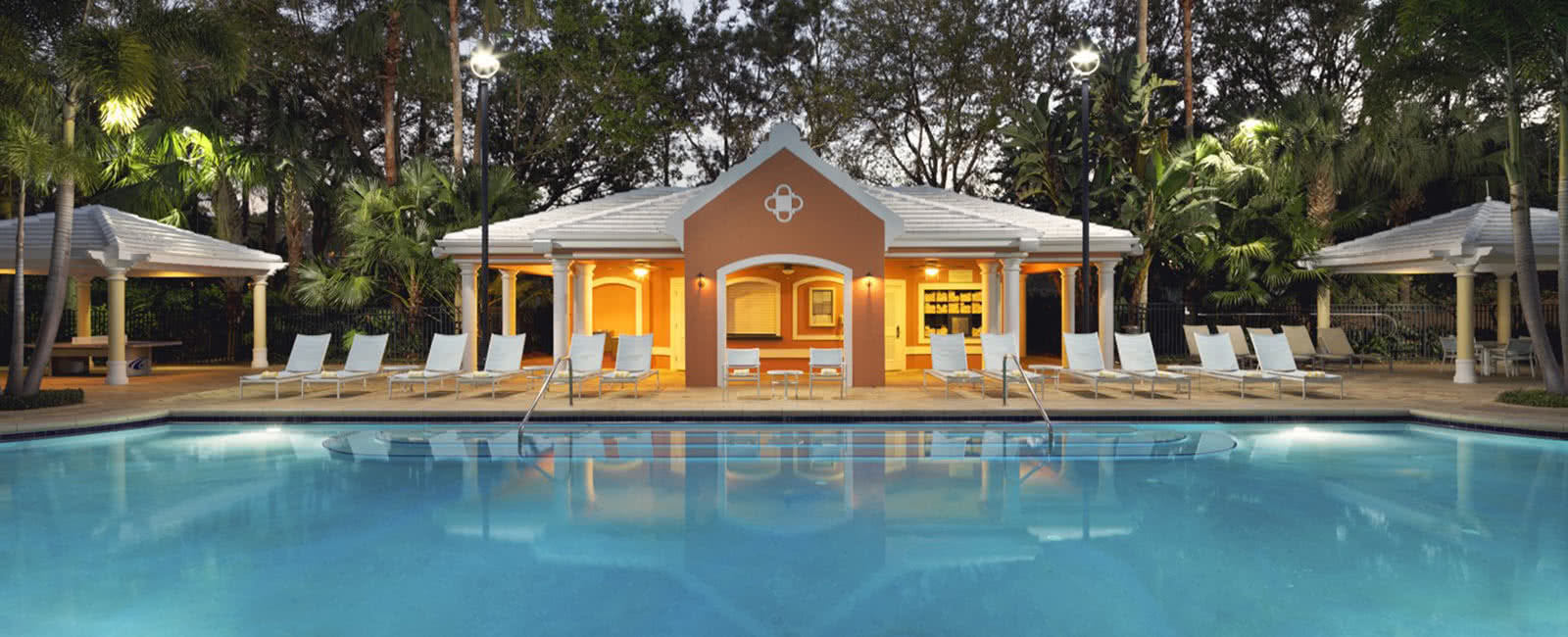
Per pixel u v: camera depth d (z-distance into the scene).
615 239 16.14
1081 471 8.80
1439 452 9.85
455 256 17.38
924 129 34.34
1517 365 18.83
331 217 29.66
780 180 14.95
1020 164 22.06
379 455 9.68
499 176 21.08
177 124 20.92
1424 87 13.40
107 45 11.53
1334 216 23.67
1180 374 13.37
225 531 6.66
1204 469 8.90
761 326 18.84
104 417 11.06
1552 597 5.18
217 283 26.77
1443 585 5.41
